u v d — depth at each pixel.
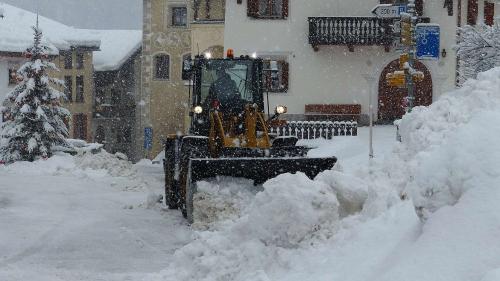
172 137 16.78
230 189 13.49
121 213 16.23
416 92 38.44
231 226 8.96
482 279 4.66
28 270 10.48
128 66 63.31
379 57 38.22
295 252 7.63
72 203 18.30
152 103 52.62
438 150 6.25
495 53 21.73
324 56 38.44
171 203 16.64
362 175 9.40
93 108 61.66
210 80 16.20
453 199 5.81
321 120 38.22
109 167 27.45
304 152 14.78
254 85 16.22
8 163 34.12
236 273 7.88
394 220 7.01
